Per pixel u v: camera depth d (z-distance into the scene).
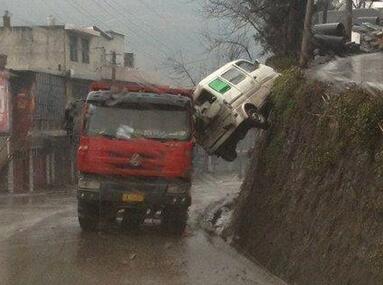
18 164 34.06
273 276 9.56
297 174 10.86
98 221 13.23
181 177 12.37
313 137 10.68
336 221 8.45
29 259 10.10
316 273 8.34
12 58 43.78
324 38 18.16
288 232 10.10
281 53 23.98
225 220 16.23
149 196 12.30
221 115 14.55
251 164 16.47
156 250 11.34
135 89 12.77
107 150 12.30
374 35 22.00
